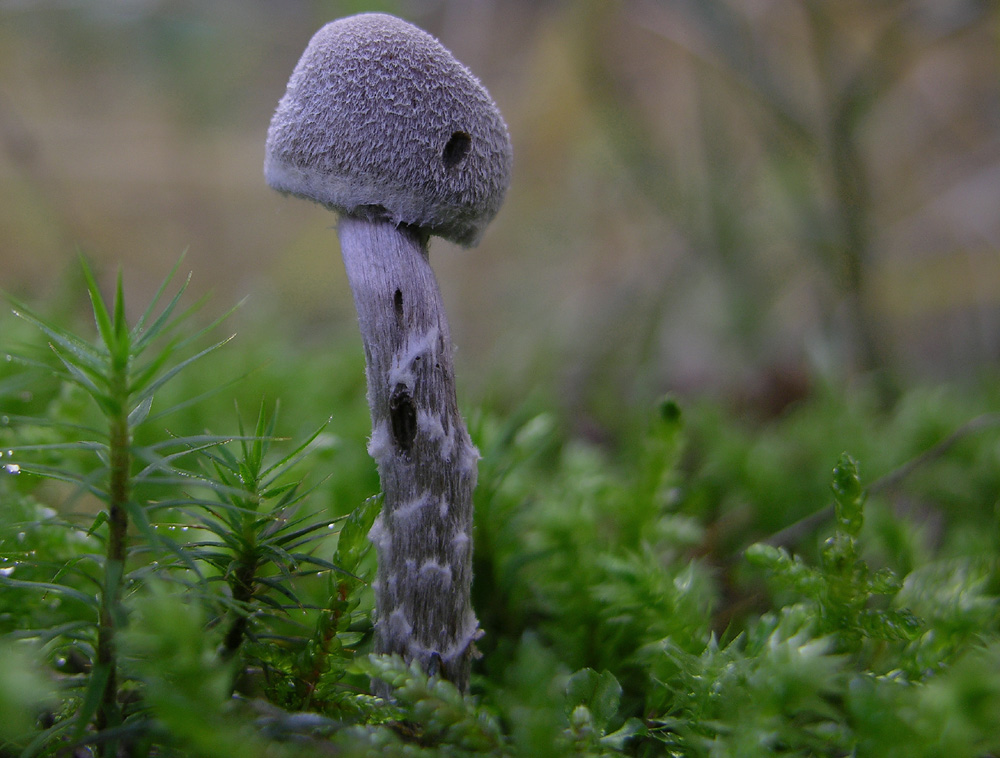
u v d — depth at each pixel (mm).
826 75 487
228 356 450
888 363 503
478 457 291
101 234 704
